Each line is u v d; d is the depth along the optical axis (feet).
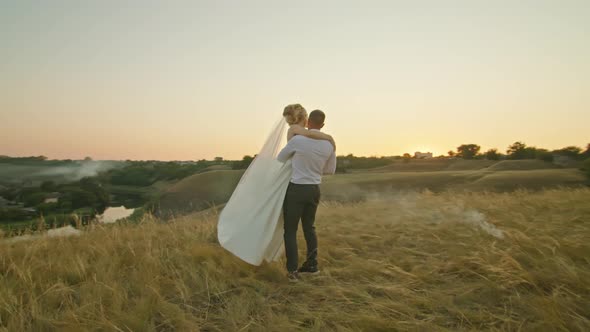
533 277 9.78
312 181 11.10
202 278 10.61
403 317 8.20
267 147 12.07
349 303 9.06
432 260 12.19
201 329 7.97
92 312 8.03
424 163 281.13
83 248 14.08
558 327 7.36
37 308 8.15
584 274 9.70
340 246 14.21
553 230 14.53
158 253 12.93
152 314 8.34
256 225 11.22
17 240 15.71
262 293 9.89
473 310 8.57
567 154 236.84
